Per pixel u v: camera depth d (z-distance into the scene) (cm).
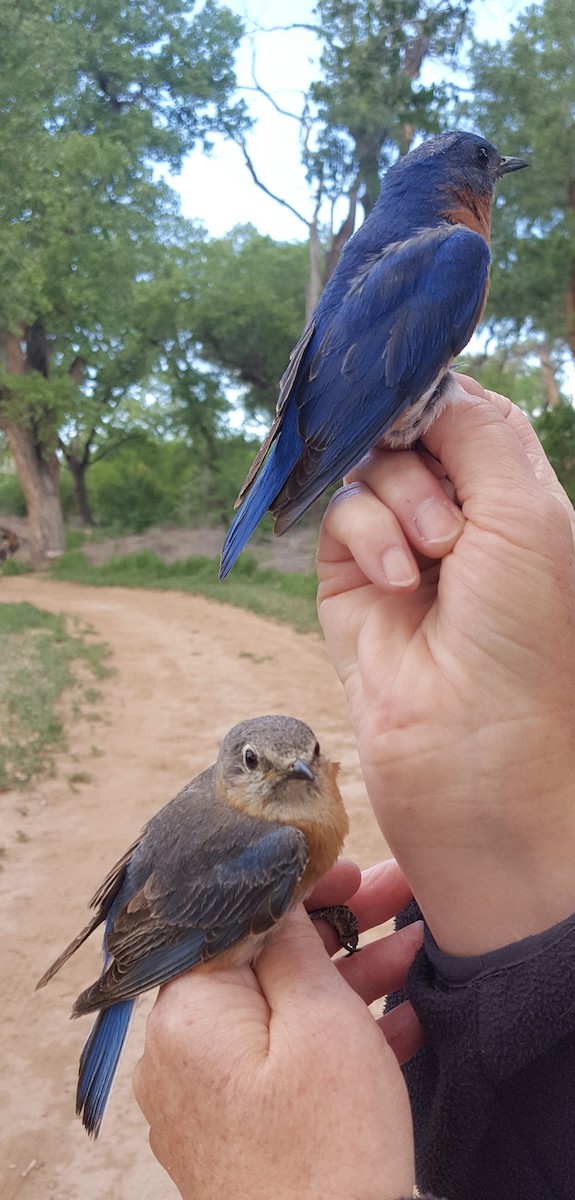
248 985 15
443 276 21
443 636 14
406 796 14
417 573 15
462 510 15
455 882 14
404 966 18
